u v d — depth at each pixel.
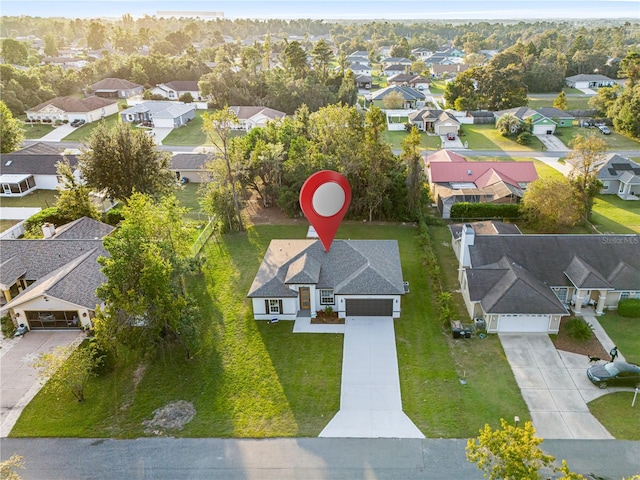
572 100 118.44
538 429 24.78
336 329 33.69
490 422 25.36
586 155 49.84
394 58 179.12
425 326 33.84
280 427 25.44
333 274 35.47
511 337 32.41
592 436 24.34
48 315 33.78
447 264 42.31
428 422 25.50
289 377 29.11
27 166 63.69
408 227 50.38
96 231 44.34
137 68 130.50
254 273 41.25
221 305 36.66
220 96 108.25
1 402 27.45
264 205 56.31
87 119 97.00
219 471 22.97
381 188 49.97
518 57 126.12
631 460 22.97
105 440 24.88
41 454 24.11
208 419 26.08
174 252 32.38
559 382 28.14
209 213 49.94
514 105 103.69
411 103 109.75
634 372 27.45
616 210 54.53
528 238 37.22
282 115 94.50
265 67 154.38
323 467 23.05
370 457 23.50
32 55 182.75
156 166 50.47
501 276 34.28
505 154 77.06
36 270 37.84
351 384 28.41
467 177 57.97
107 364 29.70
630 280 34.34
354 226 50.78
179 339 29.77
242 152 51.44
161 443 24.61
